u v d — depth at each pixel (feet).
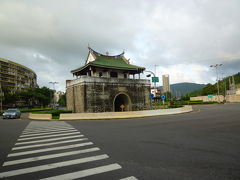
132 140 23.56
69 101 91.35
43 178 12.14
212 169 12.98
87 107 75.72
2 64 231.30
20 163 15.37
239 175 11.87
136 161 15.14
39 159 16.35
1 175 12.81
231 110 74.69
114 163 14.78
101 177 12.03
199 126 34.35
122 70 94.84
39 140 25.07
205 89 275.18
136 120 52.29
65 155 17.40
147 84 98.68
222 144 20.25
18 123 52.54
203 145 19.97
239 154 16.49
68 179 11.87
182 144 20.66
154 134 27.50
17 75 258.37
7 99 184.34
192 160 15.05
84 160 15.74
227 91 236.84
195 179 11.35
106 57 99.66
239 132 27.48
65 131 32.91
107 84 82.79
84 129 35.04
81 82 77.46
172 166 13.76
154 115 67.15
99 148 19.72
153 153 17.37
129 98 89.66
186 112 79.05
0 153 18.80
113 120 54.95
